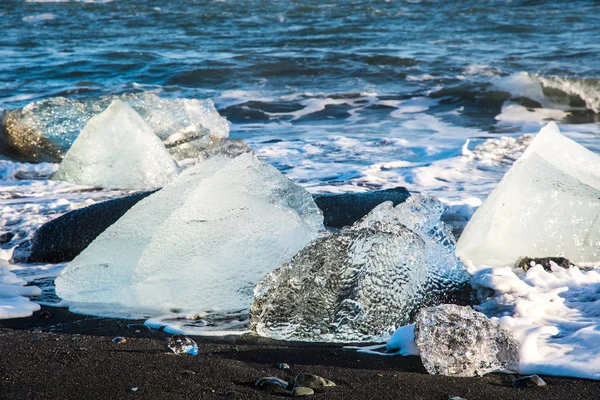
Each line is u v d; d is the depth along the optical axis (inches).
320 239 286.8
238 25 2144.4
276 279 283.6
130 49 1657.2
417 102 1054.4
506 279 315.3
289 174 628.7
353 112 995.9
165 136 729.6
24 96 1103.0
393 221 303.7
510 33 1811.0
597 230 369.4
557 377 229.9
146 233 340.8
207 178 345.4
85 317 303.6
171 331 284.0
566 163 394.3
